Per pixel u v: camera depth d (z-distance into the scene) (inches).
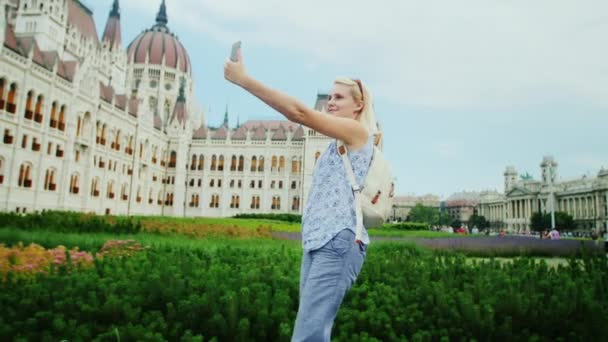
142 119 3014.3
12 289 227.8
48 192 2031.3
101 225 832.3
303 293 119.6
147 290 226.4
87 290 224.5
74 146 2226.9
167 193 3496.6
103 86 2672.2
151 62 4569.4
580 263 361.4
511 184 7096.5
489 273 302.7
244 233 965.2
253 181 3531.0
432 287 252.5
